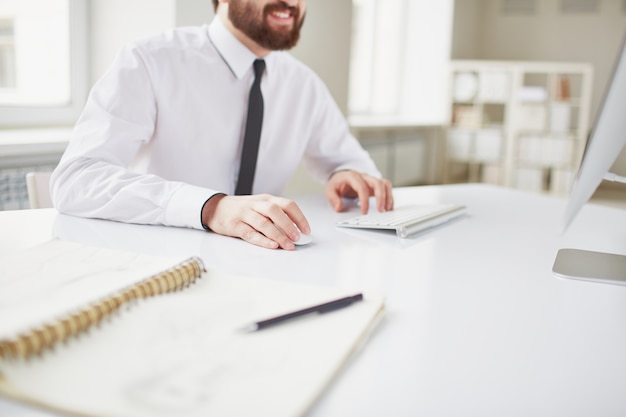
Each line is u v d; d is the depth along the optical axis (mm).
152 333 529
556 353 594
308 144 1801
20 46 2553
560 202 1611
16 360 447
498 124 7082
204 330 548
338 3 3543
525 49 7461
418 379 518
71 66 2588
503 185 6352
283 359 500
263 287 686
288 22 1474
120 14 2576
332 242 1023
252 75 1564
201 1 2602
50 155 2219
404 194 1614
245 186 1512
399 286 790
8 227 998
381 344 590
